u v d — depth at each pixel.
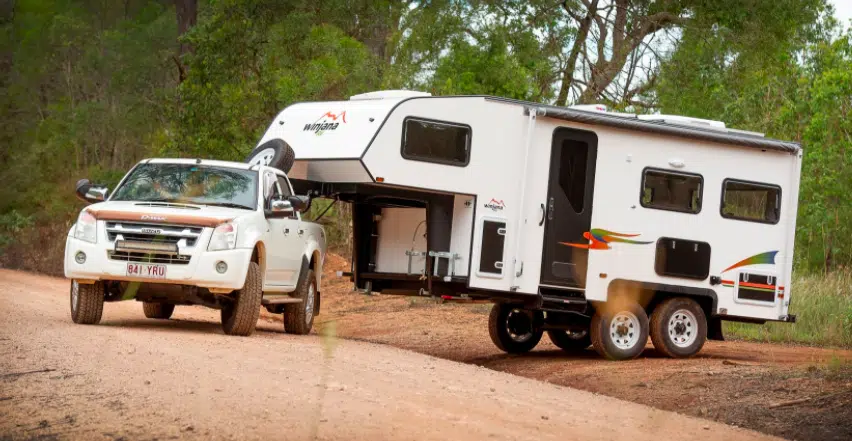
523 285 14.39
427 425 7.13
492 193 14.27
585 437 7.30
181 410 7.05
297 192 14.93
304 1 30.19
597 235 14.84
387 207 15.62
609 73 32.38
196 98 28.02
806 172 27.58
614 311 14.92
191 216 12.34
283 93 27.84
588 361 14.94
